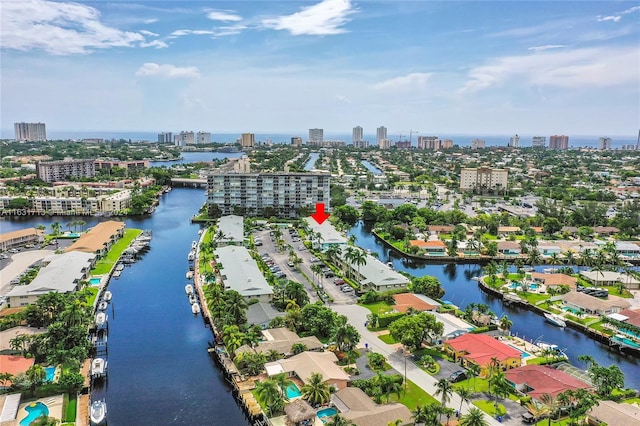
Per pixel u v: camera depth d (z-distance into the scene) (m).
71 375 128.50
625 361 158.25
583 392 119.44
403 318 158.12
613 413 113.31
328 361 138.62
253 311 179.25
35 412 119.19
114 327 177.38
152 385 138.25
